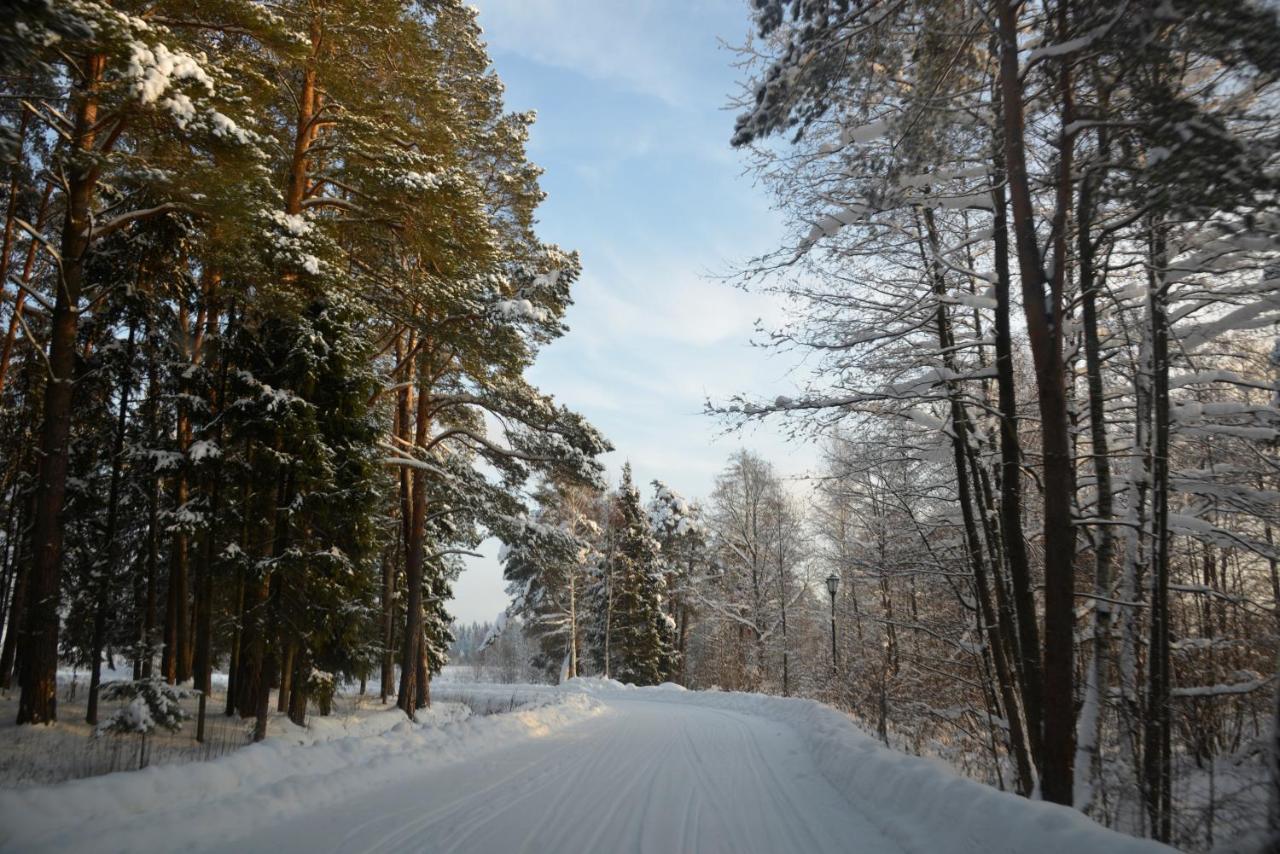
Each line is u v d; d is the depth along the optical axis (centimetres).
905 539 1633
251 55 1369
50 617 1167
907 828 629
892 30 811
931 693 1745
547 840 609
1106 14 668
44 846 521
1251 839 515
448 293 1575
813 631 3616
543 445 2034
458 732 1187
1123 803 871
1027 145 928
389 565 2212
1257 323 920
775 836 641
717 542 4169
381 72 1480
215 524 1262
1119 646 1167
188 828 601
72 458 1688
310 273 1245
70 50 958
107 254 1362
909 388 1060
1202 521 1006
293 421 1202
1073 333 1146
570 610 4272
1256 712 1159
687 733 1528
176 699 1218
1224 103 679
